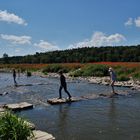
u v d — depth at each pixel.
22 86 32.84
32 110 16.91
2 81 42.94
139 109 16.73
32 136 9.36
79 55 100.56
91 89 28.20
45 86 32.66
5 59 130.12
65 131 12.12
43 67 73.50
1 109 16.12
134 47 94.81
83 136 11.34
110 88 28.66
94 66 47.84
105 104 18.77
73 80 41.28
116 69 44.53
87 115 15.33
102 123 13.45
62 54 108.62
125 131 11.97
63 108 17.52
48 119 14.44
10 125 8.59
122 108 17.16
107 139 10.90
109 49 97.81
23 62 117.94
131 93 24.08
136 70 41.31
